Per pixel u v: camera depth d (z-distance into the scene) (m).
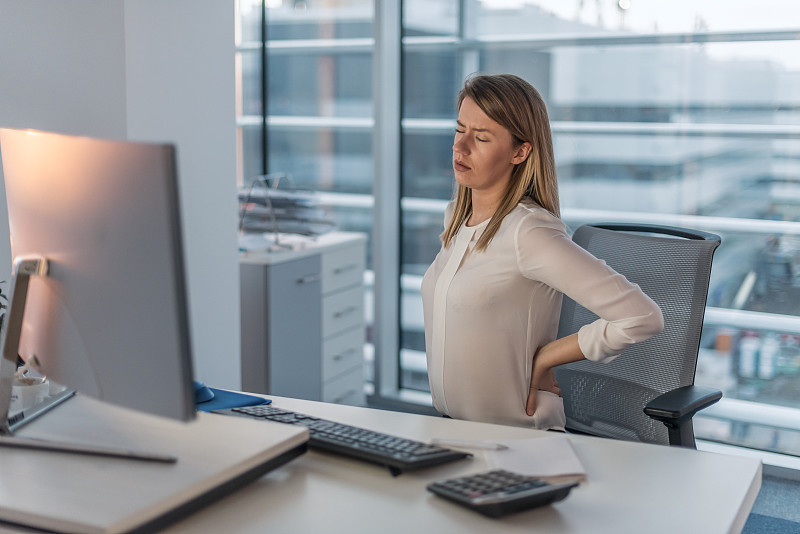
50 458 1.25
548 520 1.16
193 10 3.14
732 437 3.68
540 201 1.89
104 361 1.18
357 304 4.21
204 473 1.17
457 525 1.14
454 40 4.03
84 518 1.04
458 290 1.83
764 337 3.57
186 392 1.10
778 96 3.40
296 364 3.76
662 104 3.64
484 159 1.83
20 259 1.25
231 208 3.37
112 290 1.14
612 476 1.34
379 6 3.98
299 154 4.45
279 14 4.36
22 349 1.37
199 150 3.21
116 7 2.84
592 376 2.13
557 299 1.87
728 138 3.53
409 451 1.34
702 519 1.17
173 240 1.05
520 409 1.85
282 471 1.34
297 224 3.79
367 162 4.30
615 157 3.78
